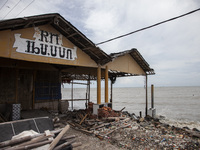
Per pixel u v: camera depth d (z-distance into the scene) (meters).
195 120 19.16
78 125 8.23
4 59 10.27
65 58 8.30
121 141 6.40
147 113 15.65
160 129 8.27
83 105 32.84
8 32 6.02
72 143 5.08
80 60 9.16
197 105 36.22
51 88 13.66
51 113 11.51
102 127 8.02
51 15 6.80
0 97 10.25
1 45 5.79
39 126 5.06
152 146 6.04
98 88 10.28
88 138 6.60
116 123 8.73
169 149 5.81
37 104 12.49
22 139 3.91
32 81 12.29
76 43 8.91
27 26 6.56
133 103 42.25
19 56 6.36
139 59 15.06
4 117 8.06
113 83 19.77
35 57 6.94
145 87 17.19
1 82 10.38
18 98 11.32
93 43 8.40
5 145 3.62
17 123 4.76
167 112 26.09
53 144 4.01
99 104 9.97
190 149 5.83
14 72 11.08
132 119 10.32
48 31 7.55
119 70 12.67
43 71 13.14
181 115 23.03
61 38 8.17
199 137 7.18
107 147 5.71
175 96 66.06
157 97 62.72
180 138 6.97
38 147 3.90
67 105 14.39
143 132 7.54
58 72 14.37
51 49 7.63
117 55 10.94
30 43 6.77
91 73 15.58
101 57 10.12
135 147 5.91
